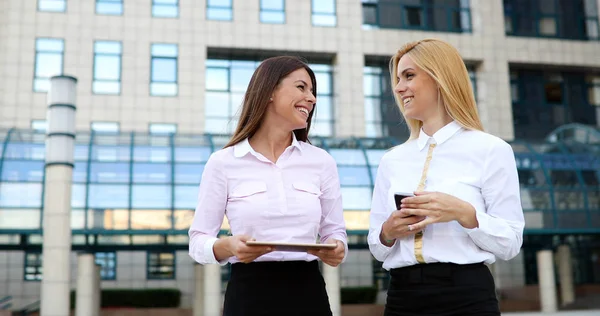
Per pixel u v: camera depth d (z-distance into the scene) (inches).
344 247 135.9
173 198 856.9
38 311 1032.2
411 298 140.4
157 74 1208.2
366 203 899.4
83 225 825.5
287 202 143.6
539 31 1389.0
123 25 1213.7
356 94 1257.4
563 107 1385.3
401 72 151.2
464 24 1355.8
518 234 139.2
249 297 136.7
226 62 1253.7
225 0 1255.5
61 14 1200.8
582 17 1412.4
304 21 1270.9
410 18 1326.3
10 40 1180.5
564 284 1108.5
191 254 143.4
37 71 1179.9
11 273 1145.4
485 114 1321.4
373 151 964.6
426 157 150.8
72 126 709.9
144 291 1130.7
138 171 866.8
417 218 137.5
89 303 763.4
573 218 1005.2
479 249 139.7
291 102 143.5
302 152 149.2
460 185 144.3
